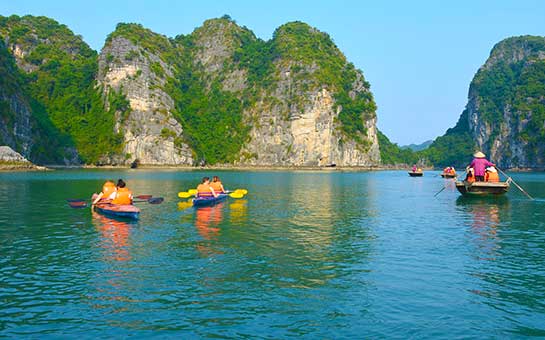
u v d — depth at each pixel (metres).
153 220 21.55
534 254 14.66
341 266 13.06
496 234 18.41
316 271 12.52
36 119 129.88
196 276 11.95
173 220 21.59
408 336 8.39
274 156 164.62
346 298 10.34
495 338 8.33
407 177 92.88
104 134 143.12
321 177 88.19
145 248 15.24
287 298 10.31
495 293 10.73
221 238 17.16
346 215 24.45
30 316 9.20
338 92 169.62
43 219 21.47
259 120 169.75
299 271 12.52
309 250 15.16
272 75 175.62
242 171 130.25
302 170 148.00
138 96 146.00
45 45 168.38
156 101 148.75
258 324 8.88
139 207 26.83
